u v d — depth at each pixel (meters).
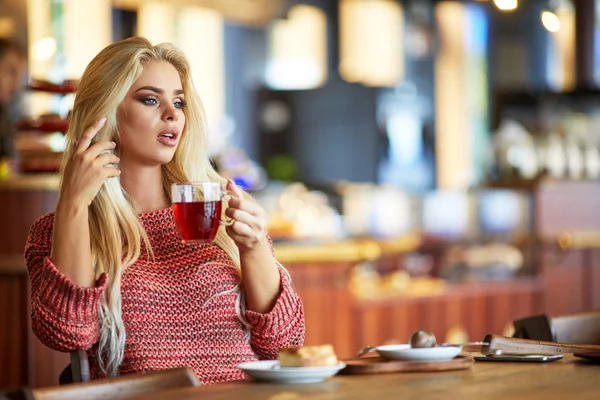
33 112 6.84
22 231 4.90
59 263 2.42
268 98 11.28
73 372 2.45
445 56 11.34
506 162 7.71
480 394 1.81
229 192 2.45
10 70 6.59
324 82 11.13
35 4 7.34
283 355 2.04
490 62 11.44
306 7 11.34
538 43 10.79
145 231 2.69
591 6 8.85
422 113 11.16
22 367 4.90
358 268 6.75
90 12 7.76
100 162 2.45
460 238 7.73
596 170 7.82
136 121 2.69
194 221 2.25
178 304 2.60
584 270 7.62
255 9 7.87
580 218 7.59
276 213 6.62
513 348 2.43
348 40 11.32
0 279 4.86
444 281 7.05
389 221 10.07
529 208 7.41
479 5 10.95
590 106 8.41
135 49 2.70
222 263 2.68
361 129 10.79
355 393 1.84
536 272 7.40
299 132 11.15
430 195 9.87
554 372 2.10
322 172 11.03
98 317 2.52
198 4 7.62
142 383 1.94
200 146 2.85
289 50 11.45
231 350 2.62
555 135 7.83
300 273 5.80
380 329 6.29
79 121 2.72
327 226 6.80
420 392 1.84
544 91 8.42
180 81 2.77
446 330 6.75
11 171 5.48
